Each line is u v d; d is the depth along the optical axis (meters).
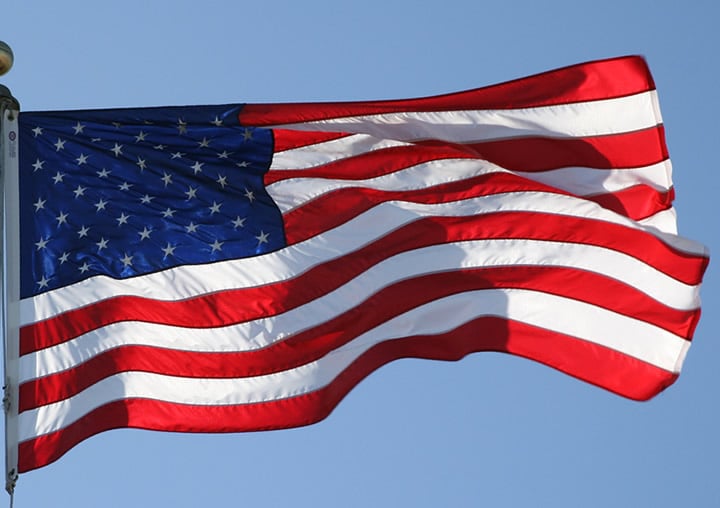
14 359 22.28
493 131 25.45
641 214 25.75
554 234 25.28
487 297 25.11
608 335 25.11
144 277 23.45
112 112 23.92
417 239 25.05
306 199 24.61
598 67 25.67
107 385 22.91
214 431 23.19
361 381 24.06
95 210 23.47
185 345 23.38
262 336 23.67
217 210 24.06
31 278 22.78
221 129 24.36
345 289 24.34
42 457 22.06
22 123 23.39
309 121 24.50
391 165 25.30
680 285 25.00
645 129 25.62
